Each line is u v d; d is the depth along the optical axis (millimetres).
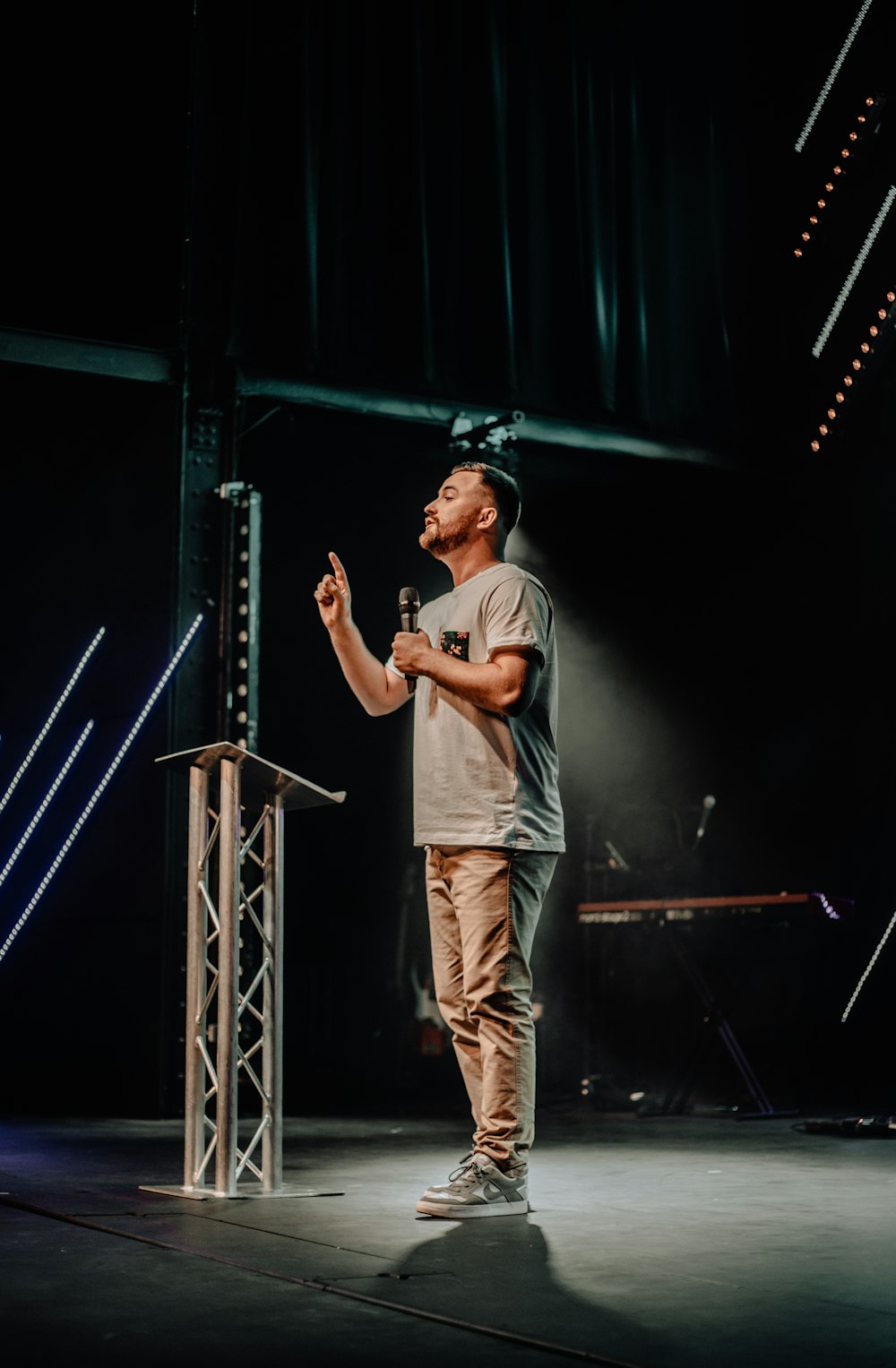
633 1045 7500
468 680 2809
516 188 7035
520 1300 1980
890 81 7457
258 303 6301
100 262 6090
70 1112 6250
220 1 6406
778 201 7746
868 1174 3674
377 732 8797
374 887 8633
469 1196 2779
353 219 6566
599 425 7172
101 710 6516
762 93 7844
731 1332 1800
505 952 2867
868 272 7477
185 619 6168
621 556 8422
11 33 6031
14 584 7328
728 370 7488
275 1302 1956
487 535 3135
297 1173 3641
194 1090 3143
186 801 6059
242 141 6324
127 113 6191
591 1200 3098
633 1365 1629
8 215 5961
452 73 6883
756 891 7844
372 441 7234
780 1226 2684
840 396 7559
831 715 7750
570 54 7223
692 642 8211
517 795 2887
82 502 6883
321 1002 8312
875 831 7508
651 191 7480
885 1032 7293
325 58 6605
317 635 8664
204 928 3191
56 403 6715
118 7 6223
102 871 6352
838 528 7801
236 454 6340
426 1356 1672
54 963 6598
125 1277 2121
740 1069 6023
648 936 7387
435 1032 7531
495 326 6820
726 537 8172
